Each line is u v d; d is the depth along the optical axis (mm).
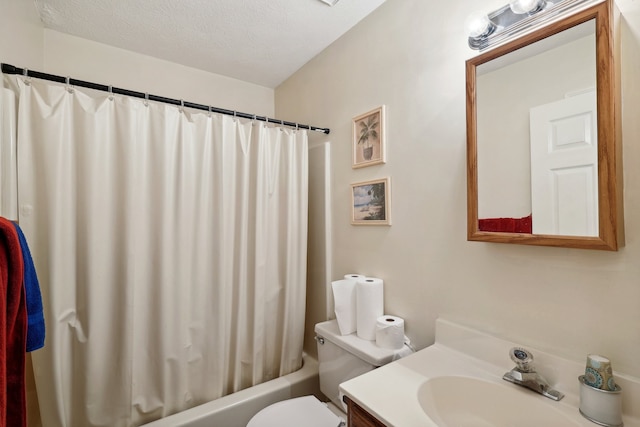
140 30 1613
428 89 1199
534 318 886
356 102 1581
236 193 1649
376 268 1456
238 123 1651
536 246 882
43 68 1547
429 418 719
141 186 1381
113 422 1292
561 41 791
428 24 1200
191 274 1498
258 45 1779
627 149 718
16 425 696
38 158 1181
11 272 656
